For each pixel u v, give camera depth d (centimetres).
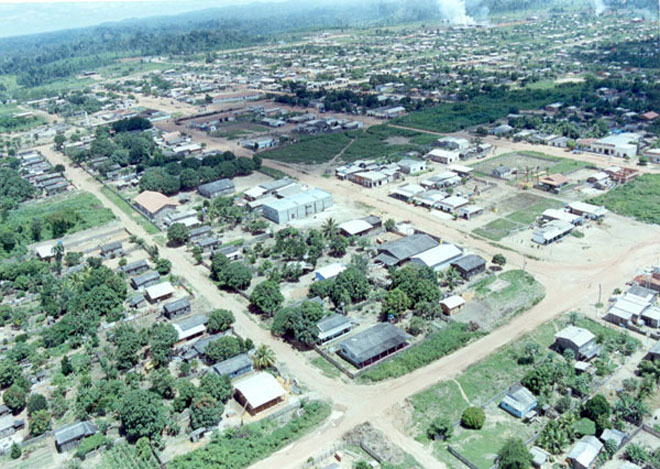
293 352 15012
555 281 17625
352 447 11688
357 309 16775
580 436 11275
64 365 14600
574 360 13700
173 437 12231
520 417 12081
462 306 16462
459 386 13150
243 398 12988
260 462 11406
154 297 17812
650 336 14525
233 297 18075
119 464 11500
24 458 11988
